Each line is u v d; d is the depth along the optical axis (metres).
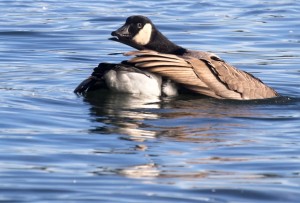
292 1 29.05
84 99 15.80
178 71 15.68
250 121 14.52
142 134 13.44
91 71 18.89
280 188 10.98
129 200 10.41
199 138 13.28
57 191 10.70
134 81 15.59
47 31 23.34
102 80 16.00
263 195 10.72
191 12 26.77
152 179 11.23
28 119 14.31
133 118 14.43
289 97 16.52
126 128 13.78
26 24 24.19
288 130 13.96
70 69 19.11
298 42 22.73
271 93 16.56
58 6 27.52
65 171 11.52
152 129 13.74
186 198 10.53
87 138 13.16
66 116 14.56
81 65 19.66
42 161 11.98
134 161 11.99
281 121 14.59
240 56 21.06
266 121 14.55
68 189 10.78
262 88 16.47
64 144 12.83
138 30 16.77
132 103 15.44
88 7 27.44
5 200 10.32
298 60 20.66
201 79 15.89
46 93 16.34
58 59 20.23
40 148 12.62
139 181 11.14
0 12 26.16
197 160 12.12
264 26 24.66
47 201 10.31
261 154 12.51
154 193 10.68
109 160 12.02
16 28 23.56
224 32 23.75
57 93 16.36
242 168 11.81
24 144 12.83
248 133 13.70
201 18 25.73
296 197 10.67
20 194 10.55
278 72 19.39
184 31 23.77
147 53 15.66
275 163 12.06
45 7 27.28
